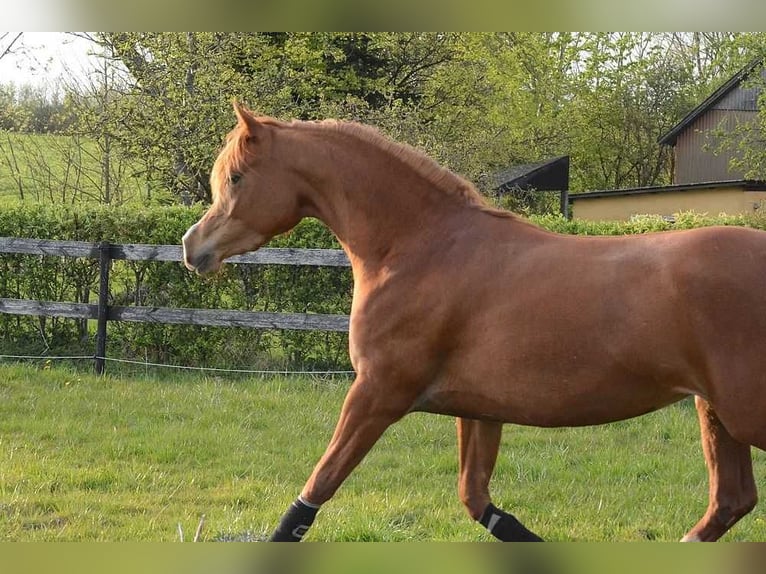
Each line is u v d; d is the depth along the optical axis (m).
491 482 5.24
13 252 8.50
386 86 20.64
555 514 4.58
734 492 3.28
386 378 3.23
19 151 16.08
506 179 20.94
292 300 8.59
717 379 2.78
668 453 5.94
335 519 4.39
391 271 3.28
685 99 28.84
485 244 3.19
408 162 3.40
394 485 5.15
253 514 4.50
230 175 3.49
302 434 6.29
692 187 20.70
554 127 28.03
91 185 15.60
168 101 13.65
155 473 5.24
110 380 7.91
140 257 8.26
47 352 8.96
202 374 8.40
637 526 4.36
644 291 2.86
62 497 4.70
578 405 2.97
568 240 3.12
